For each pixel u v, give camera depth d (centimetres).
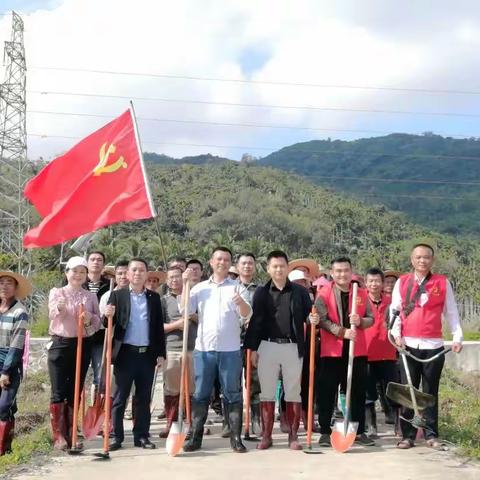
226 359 712
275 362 720
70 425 746
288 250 9200
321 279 970
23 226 3903
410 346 735
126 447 734
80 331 708
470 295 4750
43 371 1603
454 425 868
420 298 735
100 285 874
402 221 11338
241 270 860
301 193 11794
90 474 621
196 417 715
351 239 10012
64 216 831
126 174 852
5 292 745
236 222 8969
